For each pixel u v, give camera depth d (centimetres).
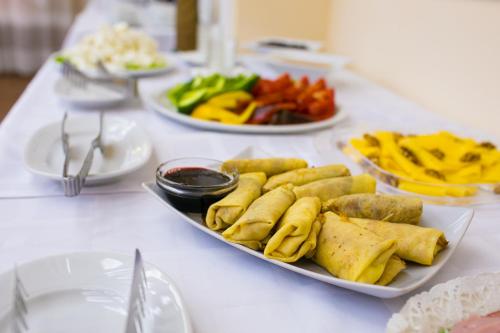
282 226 62
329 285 61
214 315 55
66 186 77
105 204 79
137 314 45
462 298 53
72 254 56
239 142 113
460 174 96
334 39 262
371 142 104
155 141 109
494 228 78
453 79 158
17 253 64
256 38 259
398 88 195
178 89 138
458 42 154
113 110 133
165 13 285
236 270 64
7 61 482
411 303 52
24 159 85
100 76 152
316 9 262
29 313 51
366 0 219
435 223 71
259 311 56
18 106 130
